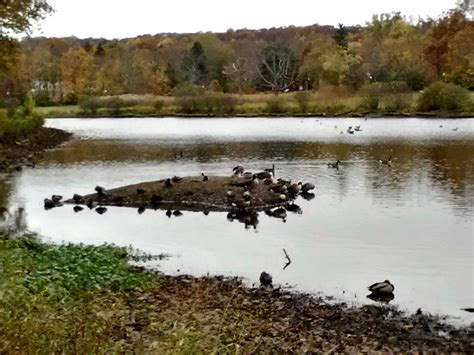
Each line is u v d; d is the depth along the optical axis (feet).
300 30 597.11
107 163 163.02
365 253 72.59
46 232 86.38
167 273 66.08
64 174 142.72
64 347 30.07
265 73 469.16
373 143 197.06
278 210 99.35
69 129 278.05
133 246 78.23
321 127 264.93
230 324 48.11
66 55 458.91
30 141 202.08
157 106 362.33
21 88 312.50
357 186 119.03
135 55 473.67
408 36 449.06
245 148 193.98
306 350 44.50
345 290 60.08
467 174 129.59
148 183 113.50
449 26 398.83
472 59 350.64
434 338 48.26
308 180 127.65
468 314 53.57
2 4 148.87
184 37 582.76
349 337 48.03
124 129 275.18
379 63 398.21
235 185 109.60
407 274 64.54
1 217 96.84
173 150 192.03
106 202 107.76
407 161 152.97
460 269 65.72
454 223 86.17
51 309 36.04
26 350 28.96
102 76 449.89
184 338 32.63
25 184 128.26
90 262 63.16
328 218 92.02
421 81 370.94
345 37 481.05
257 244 78.48
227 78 475.72
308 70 432.25
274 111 341.00
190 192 108.06
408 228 83.92
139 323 45.44
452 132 226.79
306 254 73.15
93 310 39.17
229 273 66.23
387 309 54.75
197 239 81.92
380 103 324.80
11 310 33.35
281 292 59.47
